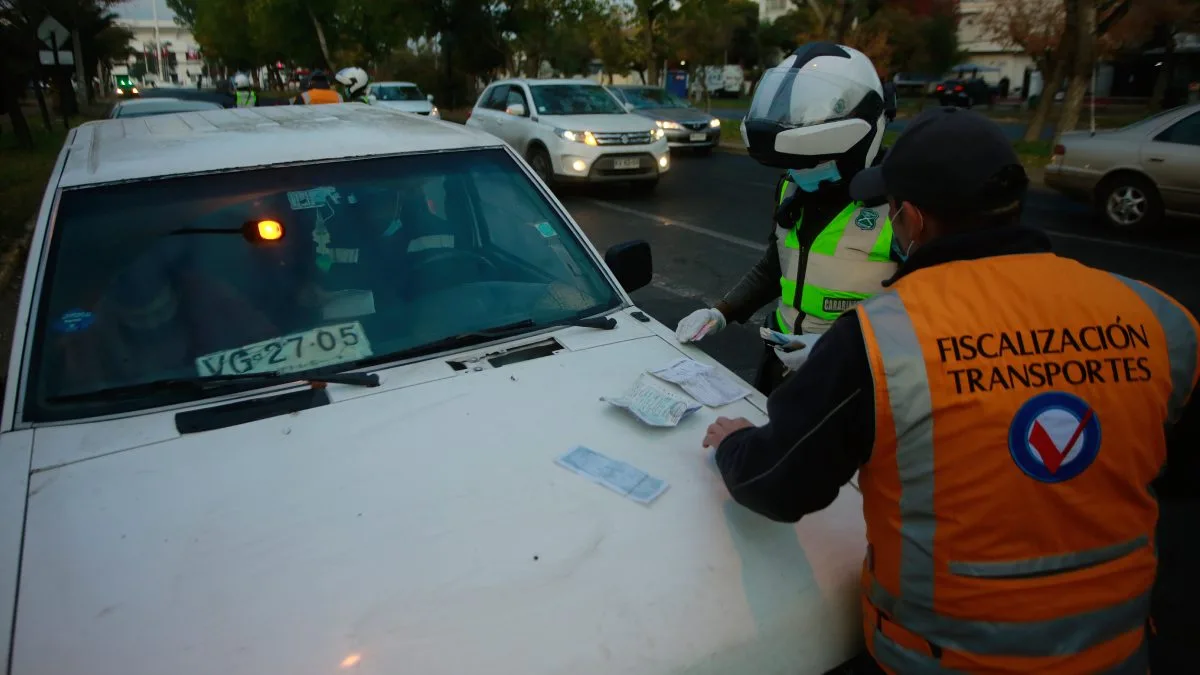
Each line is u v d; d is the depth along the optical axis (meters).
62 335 2.18
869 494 1.40
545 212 2.90
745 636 1.55
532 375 2.27
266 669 1.41
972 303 1.30
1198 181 8.67
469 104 40.28
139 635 1.47
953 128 1.35
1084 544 1.29
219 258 2.41
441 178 2.79
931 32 36.09
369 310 2.45
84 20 35.97
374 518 1.73
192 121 3.19
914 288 1.35
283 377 2.21
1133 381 1.27
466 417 2.07
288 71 55.31
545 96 12.80
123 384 2.13
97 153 2.66
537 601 1.54
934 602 1.34
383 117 3.28
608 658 1.46
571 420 2.08
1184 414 1.35
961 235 1.38
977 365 1.26
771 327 2.69
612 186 13.01
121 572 1.60
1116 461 1.26
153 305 2.28
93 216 2.38
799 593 1.62
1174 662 2.76
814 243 2.33
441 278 2.60
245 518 1.73
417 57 43.16
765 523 1.75
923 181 1.36
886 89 2.34
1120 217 9.40
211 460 1.91
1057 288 1.32
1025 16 19.94
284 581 1.57
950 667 1.35
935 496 1.29
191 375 2.18
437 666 1.42
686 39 33.81
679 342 2.54
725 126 23.56
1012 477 1.25
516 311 2.58
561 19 34.72
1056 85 18.22
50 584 1.58
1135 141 9.18
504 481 1.84
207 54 60.47
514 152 3.01
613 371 2.32
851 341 1.32
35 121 29.72
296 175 2.62
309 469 1.87
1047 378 1.26
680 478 1.87
